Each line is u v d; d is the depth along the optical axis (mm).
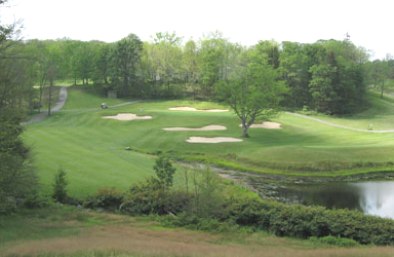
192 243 24500
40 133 71625
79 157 53250
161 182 36938
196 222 30953
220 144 65562
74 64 133000
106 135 72125
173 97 128875
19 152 39031
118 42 129000
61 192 36344
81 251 17578
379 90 162625
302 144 66812
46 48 134250
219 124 81250
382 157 56625
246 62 137875
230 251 19859
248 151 60562
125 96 128250
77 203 36281
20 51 33625
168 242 23547
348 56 154000
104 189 37062
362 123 95562
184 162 57375
